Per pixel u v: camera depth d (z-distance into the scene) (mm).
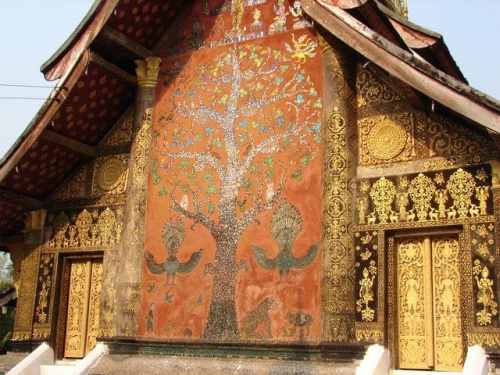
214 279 10039
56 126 11375
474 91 7801
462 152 8797
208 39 11266
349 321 8875
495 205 8391
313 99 10016
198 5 11547
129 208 11016
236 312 9727
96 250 11438
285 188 9867
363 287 8977
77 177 12141
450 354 8469
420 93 8711
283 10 10719
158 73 11531
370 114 9625
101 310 10977
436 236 8898
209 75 11062
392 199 9117
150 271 10609
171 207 10742
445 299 8672
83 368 10055
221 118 10727
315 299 9203
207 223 10359
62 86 10820
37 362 11102
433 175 8914
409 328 8789
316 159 9742
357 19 9570
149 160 11164
